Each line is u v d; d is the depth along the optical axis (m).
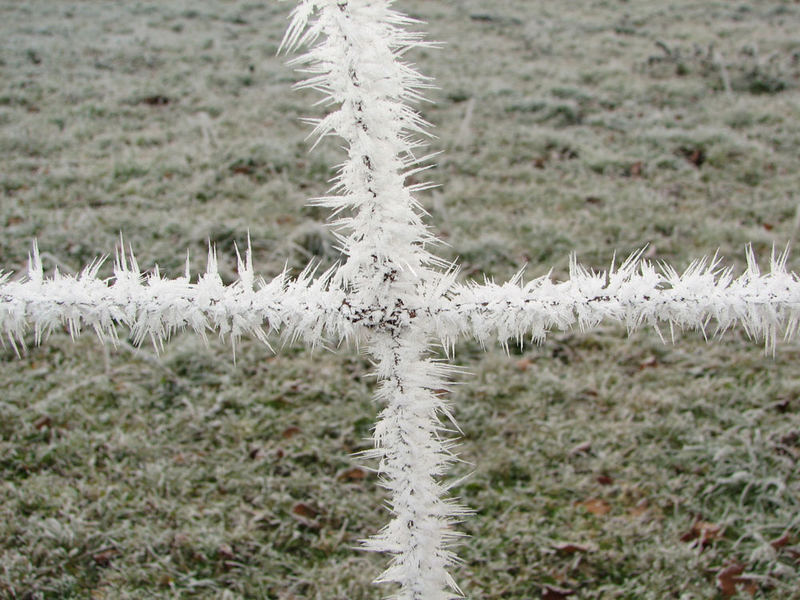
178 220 5.12
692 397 3.70
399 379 1.20
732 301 1.12
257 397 3.67
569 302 1.15
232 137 6.75
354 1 1.07
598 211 5.57
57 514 2.91
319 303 1.15
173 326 1.20
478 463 3.29
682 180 6.23
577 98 8.12
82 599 2.57
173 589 2.63
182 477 3.13
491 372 3.88
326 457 3.30
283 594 2.65
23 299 1.08
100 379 3.70
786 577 2.70
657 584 2.68
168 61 8.85
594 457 3.37
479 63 9.18
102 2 11.45
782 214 5.62
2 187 5.58
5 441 3.29
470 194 5.82
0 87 7.68
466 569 2.74
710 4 12.23
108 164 6.05
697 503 3.07
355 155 1.12
